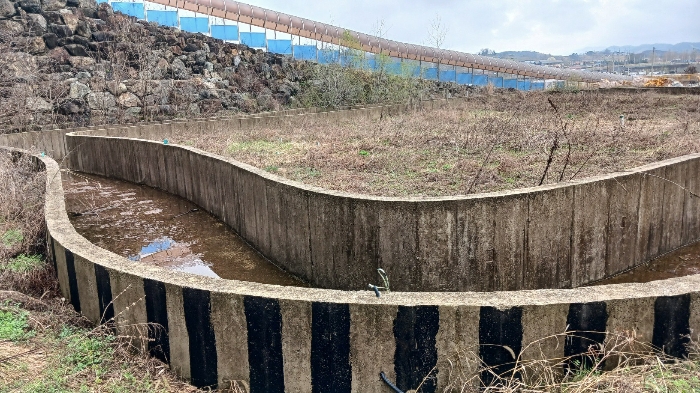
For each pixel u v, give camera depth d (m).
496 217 7.76
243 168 10.45
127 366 4.63
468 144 14.65
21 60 22.56
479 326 4.11
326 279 8.52
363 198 7.89
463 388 4.13
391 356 4.23
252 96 29.81
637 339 4.07
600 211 8.71
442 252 7.78
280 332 4.39
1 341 4.76
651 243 9.73
